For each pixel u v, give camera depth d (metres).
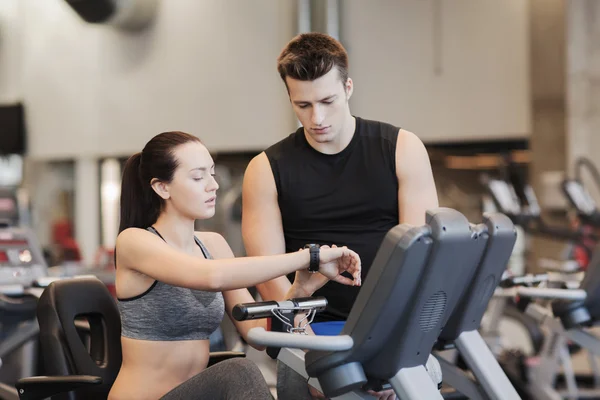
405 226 2.21
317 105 2.73
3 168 14.10
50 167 13.76
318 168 2.96
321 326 2.79
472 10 10.62
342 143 2.95
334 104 2.74
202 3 12.28
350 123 2.96
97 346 3.02
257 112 11.95
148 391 2.64
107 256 8.59
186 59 12.42
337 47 2.76
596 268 3.89
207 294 2.71
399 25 10.91
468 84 10.65
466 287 2.83
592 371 6.56
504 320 8.80
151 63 12.68
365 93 11.05
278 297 2.95
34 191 13.80
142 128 12.77
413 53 10.86
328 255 2.51
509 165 8.98
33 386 2.67
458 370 3.31
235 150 12.10
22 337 4.67
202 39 12.30
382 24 10.98
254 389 2.43
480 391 3.23
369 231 2.96
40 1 13.62
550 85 10.11
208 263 2.49
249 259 2.50
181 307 2.66
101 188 13.29
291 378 3.03
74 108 13.38
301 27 11.33
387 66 10.96
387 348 2.34
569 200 7.82
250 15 11.97
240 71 12.05
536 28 10.16
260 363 5.43
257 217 3.03
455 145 11.03
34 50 13.73
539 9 10.16
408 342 2.33
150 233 2.64
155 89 12.66
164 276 2.53
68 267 8.01
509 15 10.46
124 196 2.74
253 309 2.37
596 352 4.14
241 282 2.48
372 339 2.28
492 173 12.11
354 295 2.93
